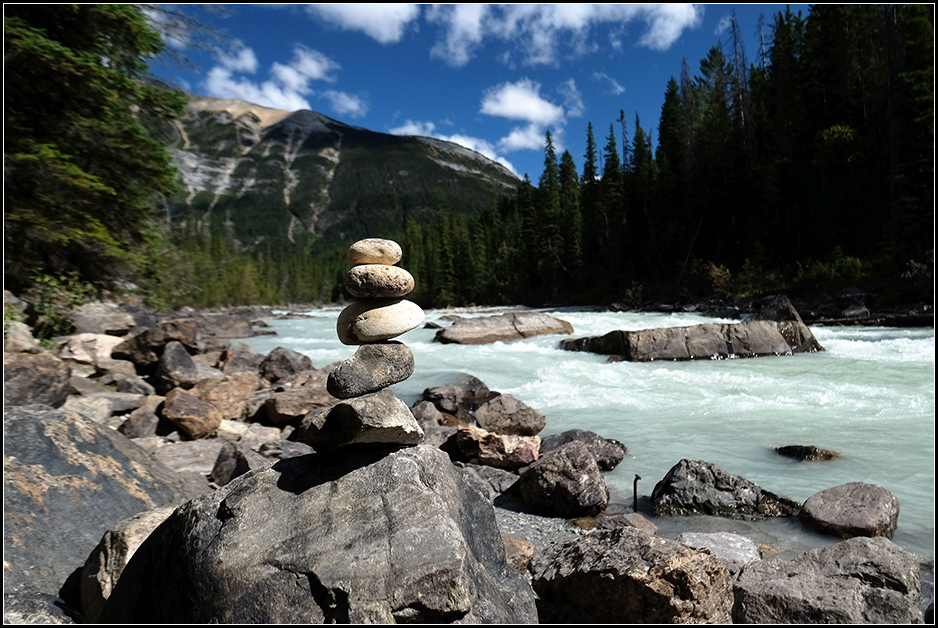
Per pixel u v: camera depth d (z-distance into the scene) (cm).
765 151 4531
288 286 11700
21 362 677
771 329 1642
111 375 974
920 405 964
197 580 269
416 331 2538
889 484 621
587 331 2386
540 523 543
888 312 2469
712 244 4828
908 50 3388
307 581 260
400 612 250
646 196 5581
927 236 2958
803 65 4197
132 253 1476
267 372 1270
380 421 304
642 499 607
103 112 1337
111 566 318
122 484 421
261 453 680
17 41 1048
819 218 3856
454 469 347
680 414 970
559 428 909
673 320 2870
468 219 11656
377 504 286
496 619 267
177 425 744
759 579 349
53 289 1243
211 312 4934
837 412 940
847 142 3738
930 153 3053
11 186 1133
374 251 335
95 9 1220
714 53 6600
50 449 408
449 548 265
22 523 349
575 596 342
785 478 650
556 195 6850
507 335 2161
